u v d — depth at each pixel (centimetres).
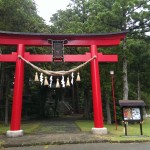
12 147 1101
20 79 1429
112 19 2016
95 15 2153
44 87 3372
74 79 2619
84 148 1028
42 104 3456
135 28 2139
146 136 1293
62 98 4631
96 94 1453
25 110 3188
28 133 1491
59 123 2381
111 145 1092
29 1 2214
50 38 1502
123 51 2033
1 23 1839
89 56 1516
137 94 3172
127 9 1995
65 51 2503
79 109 4488
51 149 1027
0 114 2619
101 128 1396
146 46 2261
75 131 1619
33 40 1502
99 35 1520
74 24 2445
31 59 1477
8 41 1480
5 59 1455
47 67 2511
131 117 1348
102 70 2047
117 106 2148
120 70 2105
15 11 1833
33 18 2242
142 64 2436
